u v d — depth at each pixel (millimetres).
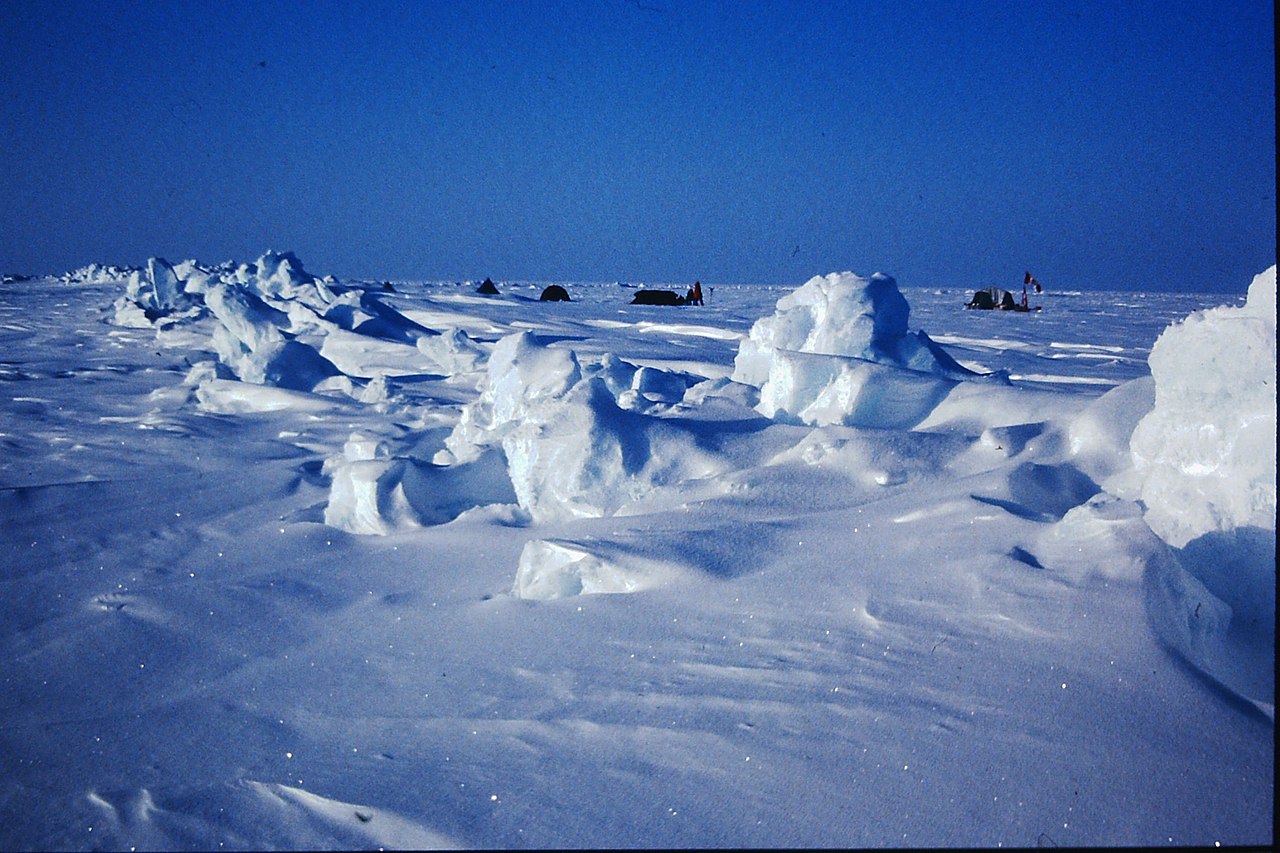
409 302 25344
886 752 2176
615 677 2730
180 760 2547
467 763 2367
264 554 4383
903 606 2898
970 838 1855
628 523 4051
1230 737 2084
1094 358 13547
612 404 4980
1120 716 2186
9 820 2297
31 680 3170
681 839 1954
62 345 15078
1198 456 3182
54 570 4285
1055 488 3791
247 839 2137
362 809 2205
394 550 4336
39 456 6867
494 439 5430
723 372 11102
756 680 2592
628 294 58281
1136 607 2607
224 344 11867
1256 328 2953
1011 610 2742
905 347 5969
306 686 2951
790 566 3338
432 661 3025
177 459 6754
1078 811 1896
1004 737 2168
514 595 3586
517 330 17766
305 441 7367
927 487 3957
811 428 4980
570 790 2184
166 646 3391
